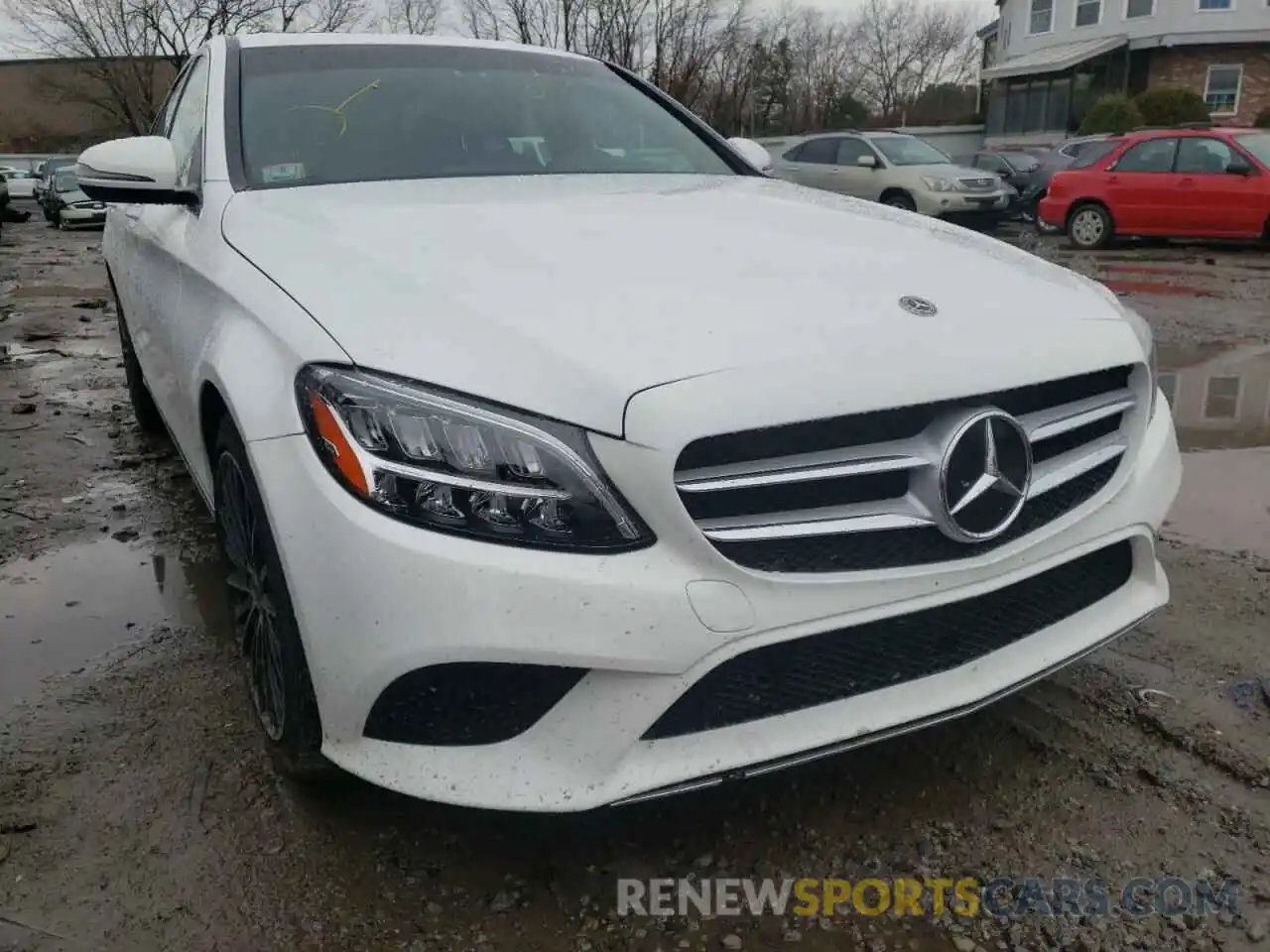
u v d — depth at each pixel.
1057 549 2.11
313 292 2.06
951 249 2.49
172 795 2.28
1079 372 2.09
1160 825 2.19
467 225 2.39
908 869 2.08
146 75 34.84
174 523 3.88
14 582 3.38
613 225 2.44
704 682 1.82
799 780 2.34
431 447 1.75
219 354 2.14
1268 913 1.95
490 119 3.31
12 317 8.90
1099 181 13.08
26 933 1.90
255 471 1.91
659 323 1.88
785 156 16.45
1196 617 3.07
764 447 1.80
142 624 3.08
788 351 1.83
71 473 4.45
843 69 51.00
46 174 26.20
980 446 1.91
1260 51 28.06
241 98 3.13
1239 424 5.15
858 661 1.95
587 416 1.74
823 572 1.85
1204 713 2.56
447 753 1.83
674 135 3.64
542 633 1.71
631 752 1.79
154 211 3.43
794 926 1.94
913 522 1.88
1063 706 2.61
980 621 2.07
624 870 2.07
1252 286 9.83
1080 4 30.59
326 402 1.83
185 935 1.91
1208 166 12.61
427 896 2.00
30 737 2.50
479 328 1.86
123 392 5.94
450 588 1.72
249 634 2.35
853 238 2.48
